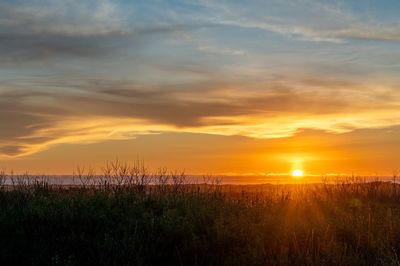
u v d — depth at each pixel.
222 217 10.33
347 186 16.64
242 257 8.55
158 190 13.57
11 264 8.39
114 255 8.61
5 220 9.96
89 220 10.22
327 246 9.11
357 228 10.22
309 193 15.36
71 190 14.23
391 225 10.36
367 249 9.37
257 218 10.91
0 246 8.77
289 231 9.80
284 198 13.61
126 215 10.77
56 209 10.66
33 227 9.85
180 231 9.52
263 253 8.77
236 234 9.62
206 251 8.92
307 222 10.69
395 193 16.03
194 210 11.05
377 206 13.62
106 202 11.52
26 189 14.10
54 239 9.36
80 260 8.50
